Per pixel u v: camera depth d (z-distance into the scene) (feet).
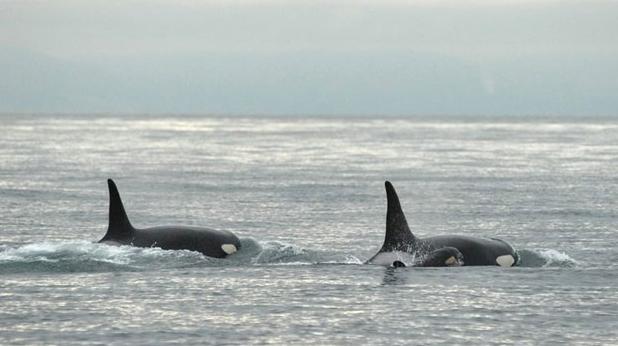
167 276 266.57
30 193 567.18
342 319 209.77
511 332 198.70
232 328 201.05
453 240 299.38
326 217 457.68
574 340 192.24
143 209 494.18
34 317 209.77
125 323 204.85
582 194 587.27
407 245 294.05
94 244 306.55
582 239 374.43
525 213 473.67
